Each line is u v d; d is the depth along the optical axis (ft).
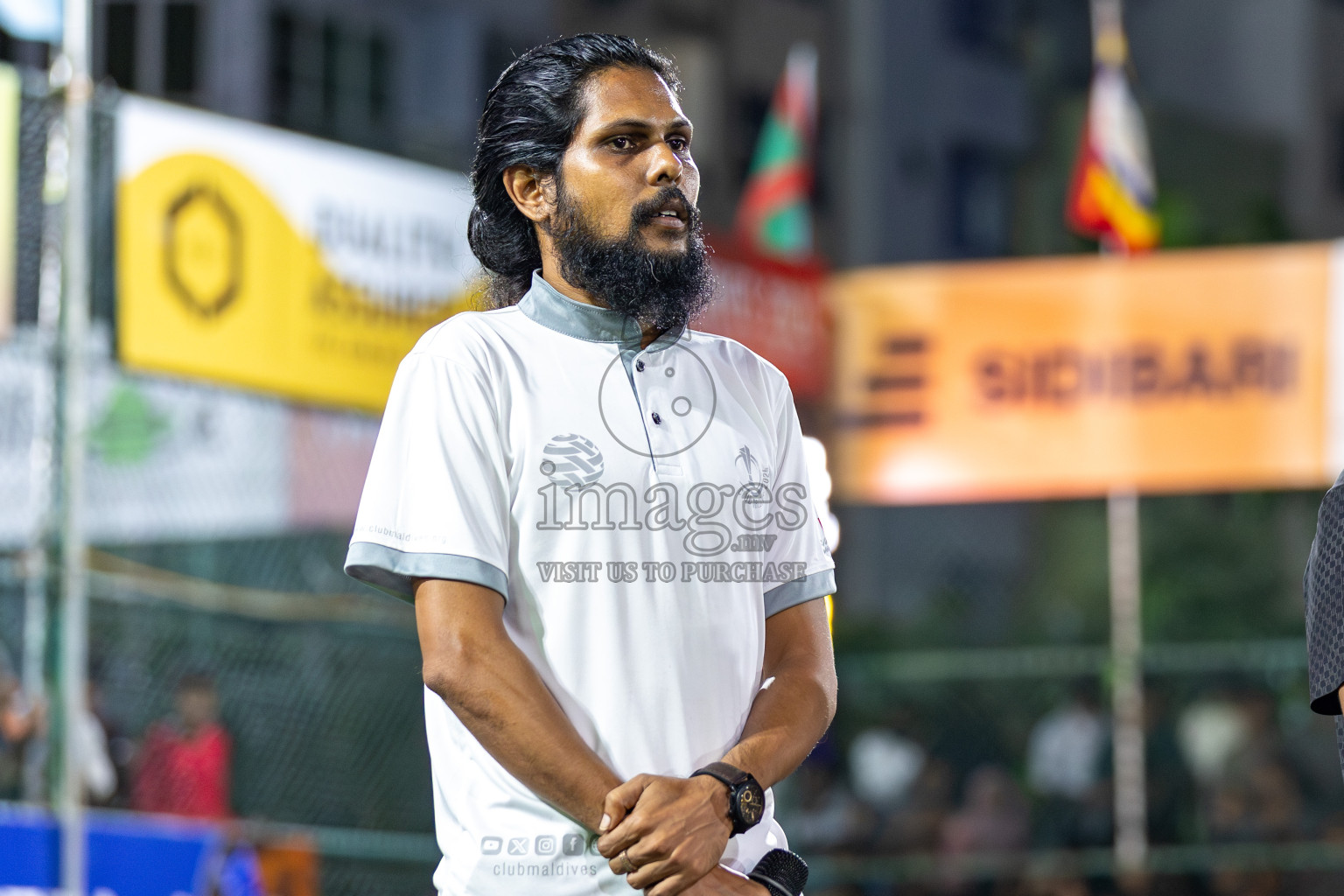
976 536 126.72
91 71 47.39
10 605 55.67
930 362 75.05
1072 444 73.31
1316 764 82.38
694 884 18.38
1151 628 112.16
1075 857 72.43
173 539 61.16
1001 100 161.68
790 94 87.10
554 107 20.71
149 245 48.88
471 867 19.13
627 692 19.24
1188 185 149.38
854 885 75.25
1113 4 81.87
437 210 57.82
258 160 52.16
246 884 52.29
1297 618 110.52
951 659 76.43
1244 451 71.56
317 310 53.78
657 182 20.31
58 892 42.73
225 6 97.50
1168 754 76.84
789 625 21.25
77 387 44.11
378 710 64.28
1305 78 160.04
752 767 18.98
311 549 64.95
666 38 141.49
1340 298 70.74
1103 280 73.31
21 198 45.29
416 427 19.65
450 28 121.60
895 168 155.74
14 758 49.93
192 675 58.80
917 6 158.30
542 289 20.59
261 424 61.31
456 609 18.81
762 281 72.64
